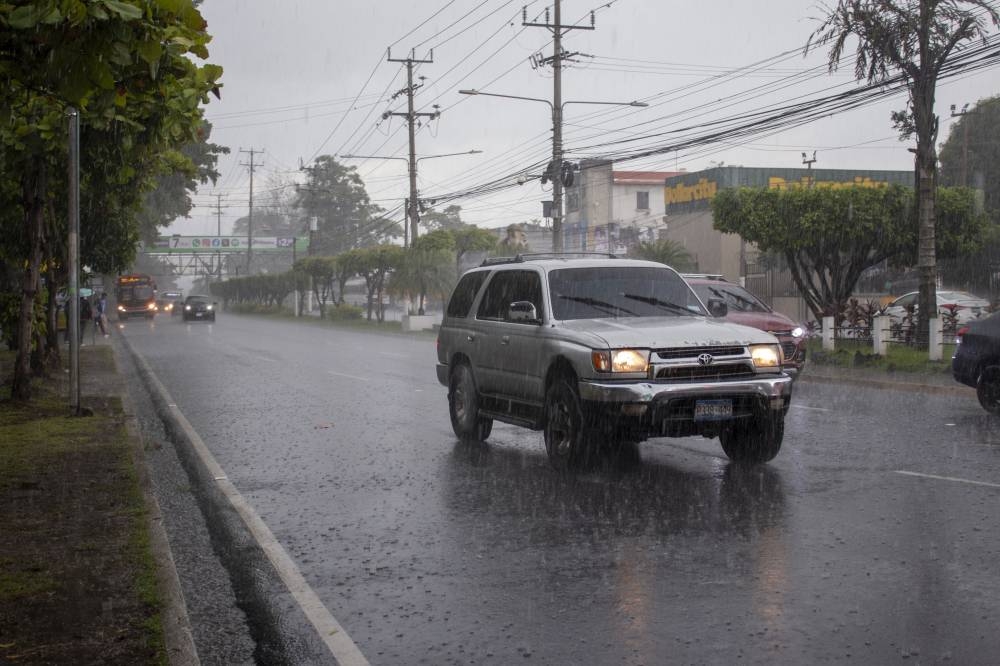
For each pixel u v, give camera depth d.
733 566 5.89
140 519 7.21
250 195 98.69
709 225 42.34
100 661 4.39
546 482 8.72
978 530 6.57
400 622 5.16
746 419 8.55
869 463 9.20
